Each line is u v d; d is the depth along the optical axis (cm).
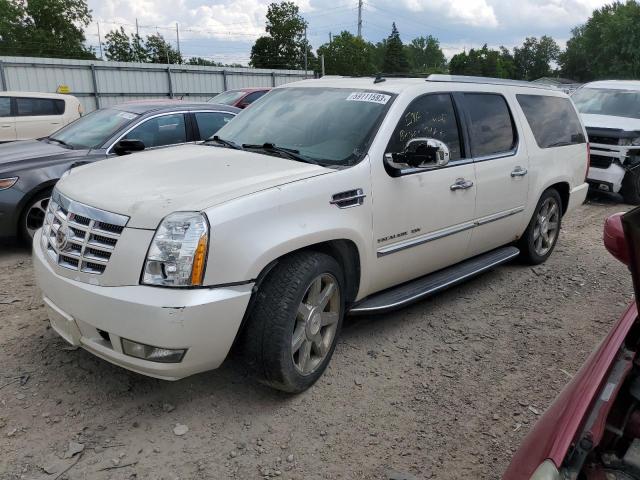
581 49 8281
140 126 671
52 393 335
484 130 486
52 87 2639
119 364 300
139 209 293
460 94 470
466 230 464
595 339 443
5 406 321
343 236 347
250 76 3309
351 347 410
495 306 498
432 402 349
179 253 281
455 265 490
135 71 2883
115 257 289
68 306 306
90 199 313
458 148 454
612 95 1097
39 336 402
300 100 448
